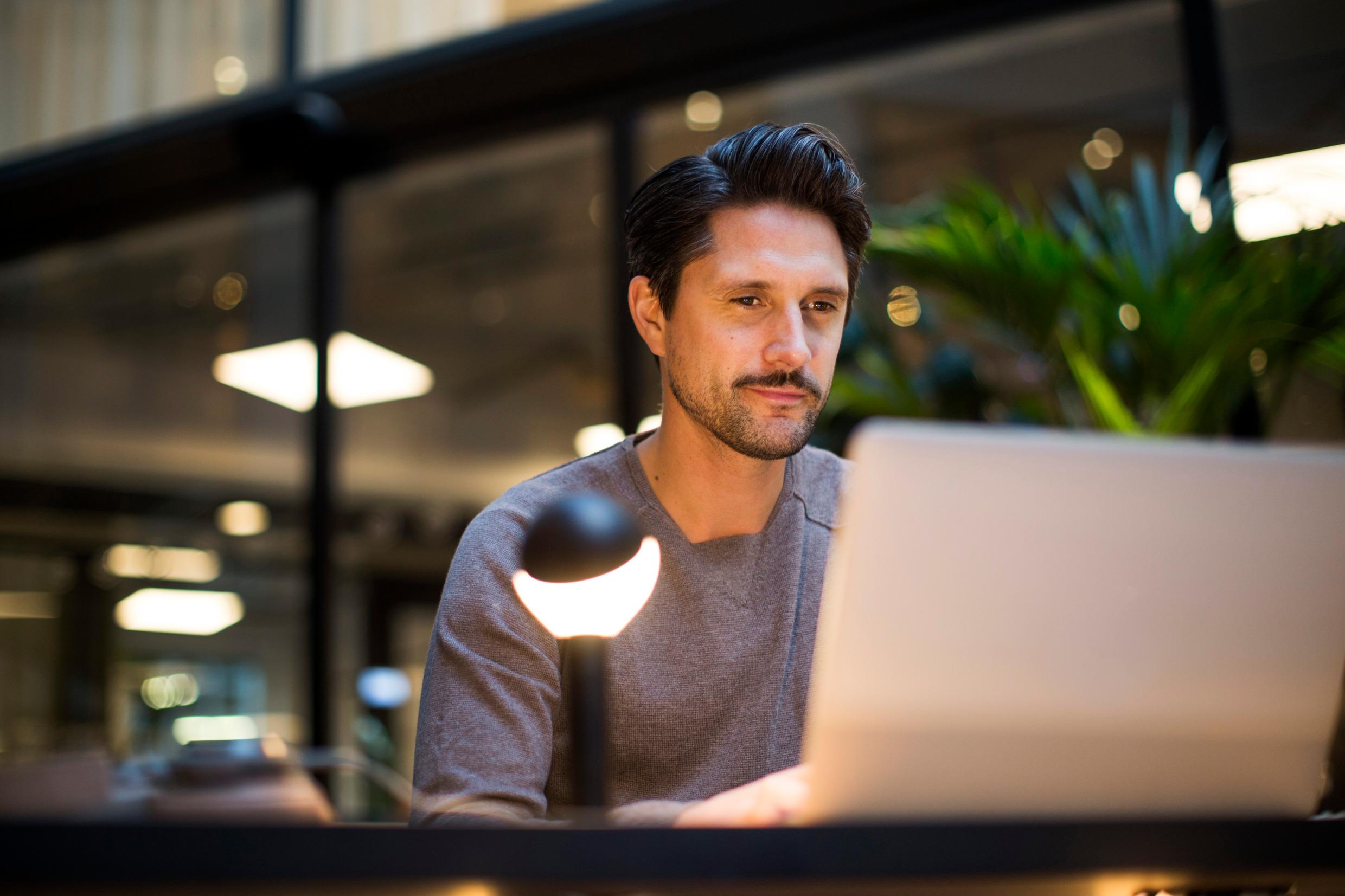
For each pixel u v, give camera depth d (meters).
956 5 3.01
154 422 4.29
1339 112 2.51
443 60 3.49
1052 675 0.57
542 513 0.58
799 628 1.10
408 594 4.38
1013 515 0.56
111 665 4.36
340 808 3.35
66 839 0.44
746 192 1.05
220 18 3.81
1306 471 0.58
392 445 4.18
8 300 4.34
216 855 0.44
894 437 0.55
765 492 1.11
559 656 1.00
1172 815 0.59
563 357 3.90
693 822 0.62
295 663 3.89
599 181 3.54
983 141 3.04
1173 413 2.00
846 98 3.19
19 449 4.45
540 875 0.46
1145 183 2.16
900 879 0.50
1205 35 2.67
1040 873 0.51
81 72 3.92
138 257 4.11
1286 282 1.91
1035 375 2.53
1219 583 0.58
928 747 0.56
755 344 1.04
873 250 2.22
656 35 3.29
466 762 0.89
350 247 3.94
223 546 4.18
